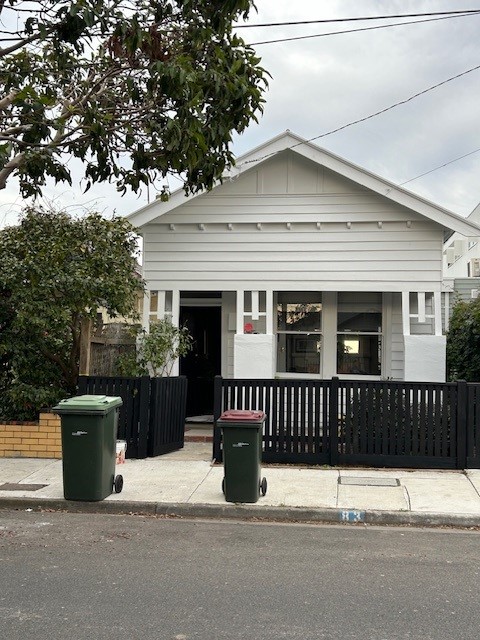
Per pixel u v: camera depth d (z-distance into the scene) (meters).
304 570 6.14
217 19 8.52
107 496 8.59
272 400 10.52
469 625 4.89
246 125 9.10
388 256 12.87
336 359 13.64
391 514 7.95
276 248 13.19
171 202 13.00
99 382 10.91
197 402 15.02
